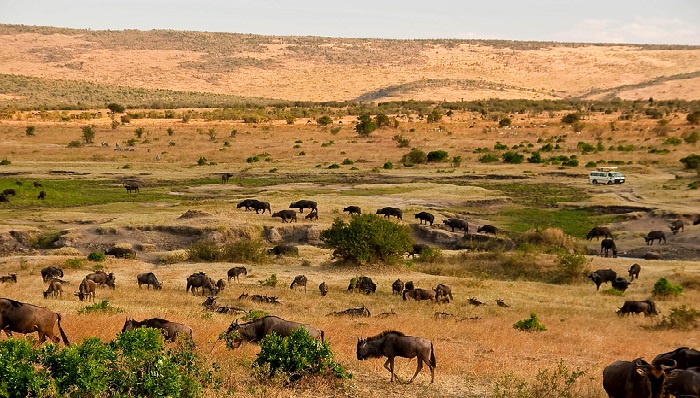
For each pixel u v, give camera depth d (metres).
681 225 57.00
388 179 86.94
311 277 40.06
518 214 65.56
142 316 21.05
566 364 17.91
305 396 12.56
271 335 13.66
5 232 51.41
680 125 154.12
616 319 29.86
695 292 38.56
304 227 56.69
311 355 13.38
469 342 20.84
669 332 26.23
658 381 11.10
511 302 33.75
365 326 23.00
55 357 11.14
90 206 65.00
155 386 11.26
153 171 91.56
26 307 14.66
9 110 196.62
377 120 157.25
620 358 19.44
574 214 65.25
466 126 162.75
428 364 13.99
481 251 50.25
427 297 32.91
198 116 192.88
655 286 37.19
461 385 14.23
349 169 96.00
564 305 33.72
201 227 53.69
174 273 39.66
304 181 85.19
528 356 18.95
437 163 102.81
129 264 43.00
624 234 57.22
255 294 32.69
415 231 58.97
